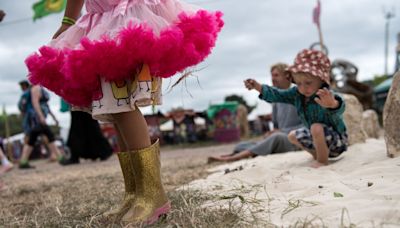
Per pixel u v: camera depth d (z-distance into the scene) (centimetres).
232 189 275
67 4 235
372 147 429
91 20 218
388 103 343
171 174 437
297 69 354
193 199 248
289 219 190
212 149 1040
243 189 273
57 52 211
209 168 470
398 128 333
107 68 192
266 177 317
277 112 565
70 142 845
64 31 224
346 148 379
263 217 196
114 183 399
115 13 207
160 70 203
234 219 193
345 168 331
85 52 193
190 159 657
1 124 3425
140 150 211
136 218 204
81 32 219
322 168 348
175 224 193
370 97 888
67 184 452
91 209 267
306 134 388
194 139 1609
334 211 189
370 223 167
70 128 846
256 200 233
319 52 361
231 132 1406
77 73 193
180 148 1347
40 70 210
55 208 290
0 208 331
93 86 205
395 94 338
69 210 273
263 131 2055
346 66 891
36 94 860
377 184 230
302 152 478
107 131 1559
